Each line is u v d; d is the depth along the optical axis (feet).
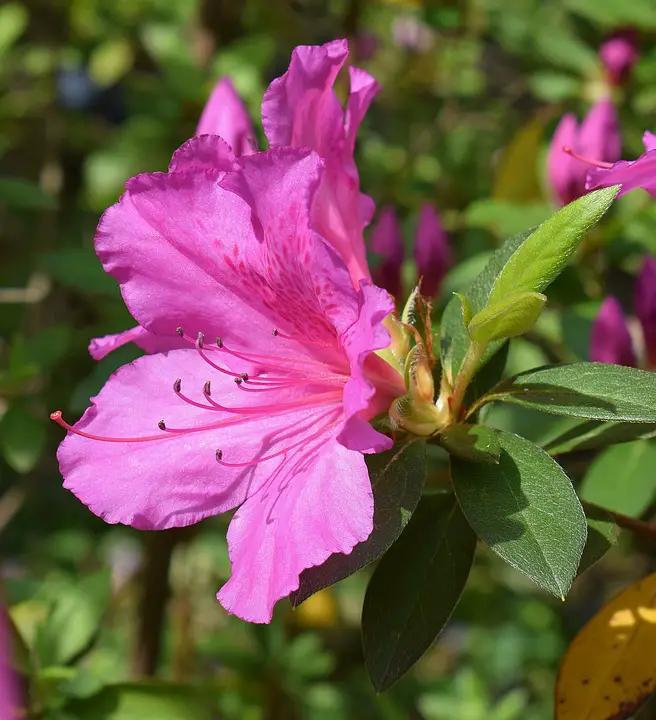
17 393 1.37
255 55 1.54
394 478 0.88
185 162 0.90
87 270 1.28
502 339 0.92
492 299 0.89
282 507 0.86
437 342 0.99
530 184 1.45
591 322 1.28
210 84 1.53
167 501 0.89
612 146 1.25
